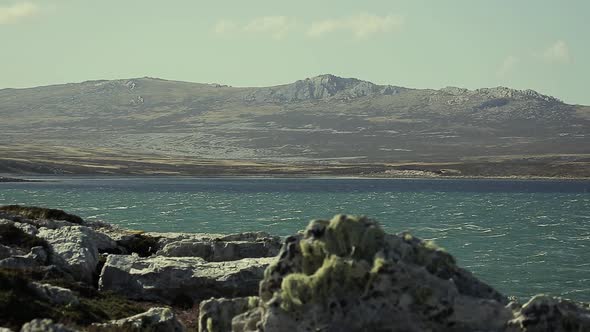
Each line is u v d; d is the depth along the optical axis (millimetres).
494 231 129125
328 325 17844
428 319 17875
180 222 142250
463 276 19297
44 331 19984
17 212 72438
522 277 76500
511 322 17719
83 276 47281
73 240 51719
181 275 45156
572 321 17578
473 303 18141
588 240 114062
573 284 72312
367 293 18094
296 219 152750
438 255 19328
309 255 18781
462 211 191500
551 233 125938
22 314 27906
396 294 18047
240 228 128750
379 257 18344
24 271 42031
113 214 164500
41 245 49781
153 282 44781
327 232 18922
